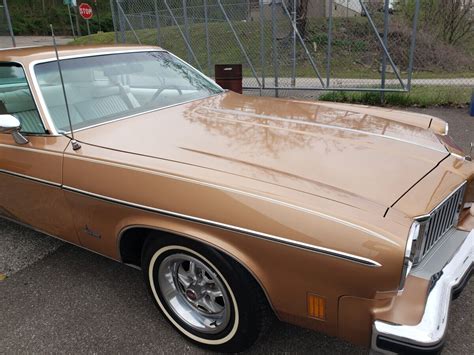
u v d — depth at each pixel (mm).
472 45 13945
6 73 2811
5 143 2736
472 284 2730
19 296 2781
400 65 12875
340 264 1676
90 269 3053
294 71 8680
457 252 2064
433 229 1979
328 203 1782
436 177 2074
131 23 11633
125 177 2193
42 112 2623
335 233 1688
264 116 2803
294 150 2236
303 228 1735
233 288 1972
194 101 3199
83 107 2771
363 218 1705
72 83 2854
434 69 12680
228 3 12336
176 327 2365
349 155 2186
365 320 1720
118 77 3100
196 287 2236
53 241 3453
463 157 2387
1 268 3104
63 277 2967
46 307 2668
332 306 1769
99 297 2748
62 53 2951
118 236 2297
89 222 2438
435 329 1660
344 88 8117
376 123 2709
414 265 1888
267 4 13594
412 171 2082
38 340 2408
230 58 13117
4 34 19891
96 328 2480
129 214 2189
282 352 2248
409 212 1777
